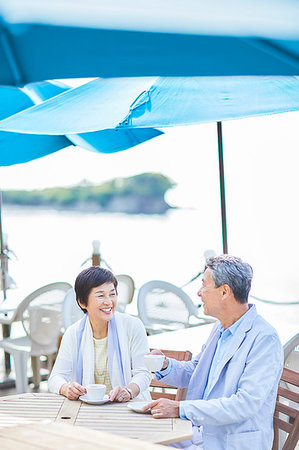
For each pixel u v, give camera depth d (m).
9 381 5.84
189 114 3.24
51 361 5.62
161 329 5.25
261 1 1.46
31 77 1.62
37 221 32.06
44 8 1.39
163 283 5.49
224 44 1.66
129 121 3.32
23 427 2.29
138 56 1.60
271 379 2.62
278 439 3.16
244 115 3.15
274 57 1.75
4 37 1.49
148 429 2.38
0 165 4.55
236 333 2.74
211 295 2.76
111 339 3.20
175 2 1.42
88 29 1.47
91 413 2.59
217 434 2.65
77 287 3.18
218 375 2.73
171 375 3.01
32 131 3.42
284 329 3.98
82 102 3.32
